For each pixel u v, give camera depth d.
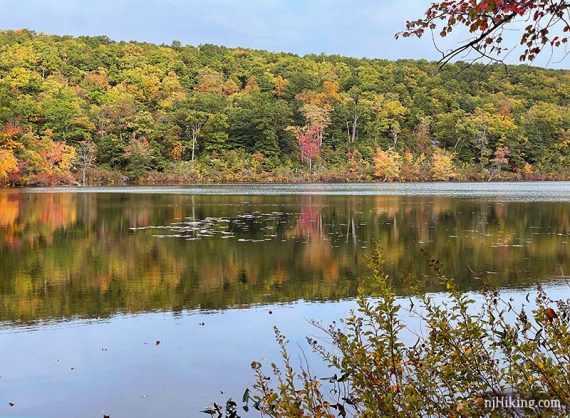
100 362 6.18
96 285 9.79
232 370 5.90
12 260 12.10
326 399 4.62
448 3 2.95
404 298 8.42
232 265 11.52
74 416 4.95
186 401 5.20
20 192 36.53
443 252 12.73
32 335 7.10
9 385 5.59
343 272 10.78
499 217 19.72
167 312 8.12
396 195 32.41
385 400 2.72
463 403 2.77
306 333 7.01
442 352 3.02
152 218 20.28
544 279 9.86
